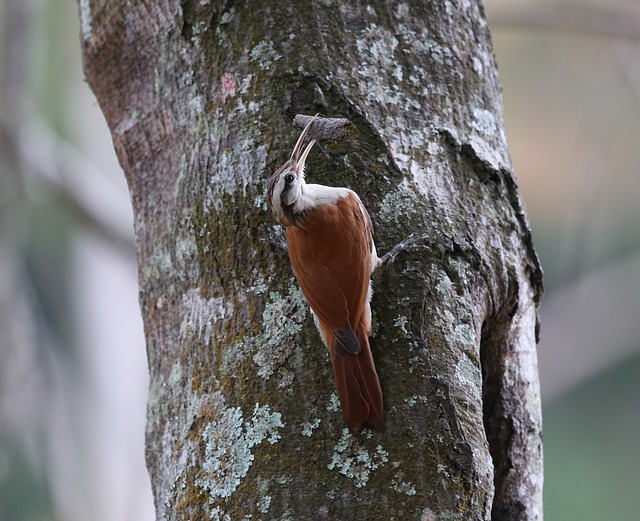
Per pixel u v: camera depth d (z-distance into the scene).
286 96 6.55
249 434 5.88
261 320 6.19
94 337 18.94
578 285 17.23
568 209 13.37
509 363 7.09
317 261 6.02
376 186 6.45
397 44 6.86
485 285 6.54
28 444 15.69
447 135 6.73
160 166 7.05
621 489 17.83
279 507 5.64
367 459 5.70
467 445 5.81
